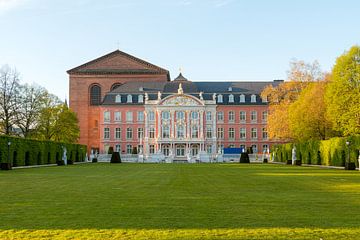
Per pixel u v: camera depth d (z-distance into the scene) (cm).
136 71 13975
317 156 7475
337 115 6425
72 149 9675
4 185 3158
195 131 12888
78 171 5394
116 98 13225
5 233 1438
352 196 2400
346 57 6462
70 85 13975
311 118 7238
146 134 12938
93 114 13925
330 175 4378
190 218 1694
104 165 8006
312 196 2400
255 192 2619
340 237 1371
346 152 6325
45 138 9875
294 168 6259
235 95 13225
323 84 7419
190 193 2562
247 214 1783
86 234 1420
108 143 13200
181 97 12862
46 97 9606
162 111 12875
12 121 8600
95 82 14000
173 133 12812
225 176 4250
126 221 1634
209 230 1475
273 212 1833
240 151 12619
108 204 2078
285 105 8269
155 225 1559
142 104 13125
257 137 13088
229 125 13138
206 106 12950
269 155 11175
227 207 1975
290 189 2812
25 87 8931
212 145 12950
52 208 1953
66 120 10250
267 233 1428
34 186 3069
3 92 8450
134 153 12456
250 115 13138
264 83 13612
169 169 6019
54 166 7325
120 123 13188
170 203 2109
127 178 3962
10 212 1844
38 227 1532
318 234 1412
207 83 13650
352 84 6388
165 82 13588
